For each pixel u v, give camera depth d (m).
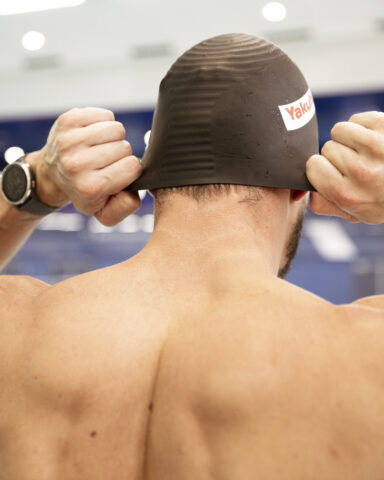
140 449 0.64
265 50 0.81
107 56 5.61
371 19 4.77
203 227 0.74
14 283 0.81
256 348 0.62
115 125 0.88
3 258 1.11
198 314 0.67
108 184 0.86
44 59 5.66
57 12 4.83
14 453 0.67
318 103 5.51
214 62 0.79
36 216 1.07
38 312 0.73
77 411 0.66
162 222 0.77
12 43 5.34
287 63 0.82
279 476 0.58
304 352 0.61
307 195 0.85
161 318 0.69
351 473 0.57
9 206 1.05
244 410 0.60
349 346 0.62
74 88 5.95
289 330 0.63
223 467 0.59
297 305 0.65
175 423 0.62
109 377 0.66
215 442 0.61
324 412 0.59
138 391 0.66
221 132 0.76
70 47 5.41
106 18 4.91
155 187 0.79
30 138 6.53
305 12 4.73
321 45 5.23
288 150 0.79
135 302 0.70
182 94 0.78
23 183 1.01
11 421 0.69
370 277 8.58
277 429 0.59
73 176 0.87
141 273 0.73
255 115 0.77
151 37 5.21
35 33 5.16
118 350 0.67
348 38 5.14
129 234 8.84
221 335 0.64
